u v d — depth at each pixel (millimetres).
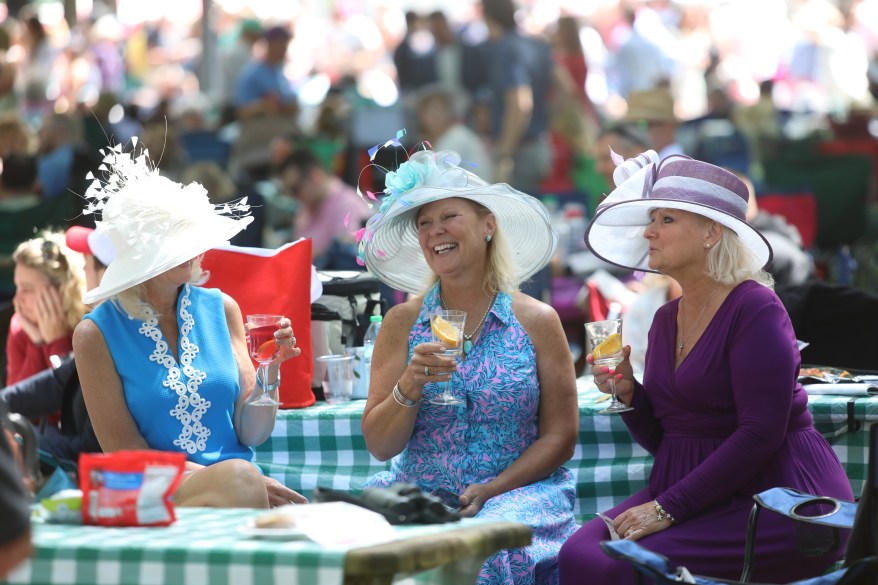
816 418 12914
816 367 14875
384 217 12312
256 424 12039
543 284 21984
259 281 14117
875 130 34906
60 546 7941
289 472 13820
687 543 10742
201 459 11586
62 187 29531
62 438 13008
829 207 28781
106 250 14516
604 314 18766
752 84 44062
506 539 8602
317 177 28016
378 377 12414
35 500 9859
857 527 8859
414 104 32500
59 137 30297
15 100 38750
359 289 15562
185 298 12000
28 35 41500
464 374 12078
